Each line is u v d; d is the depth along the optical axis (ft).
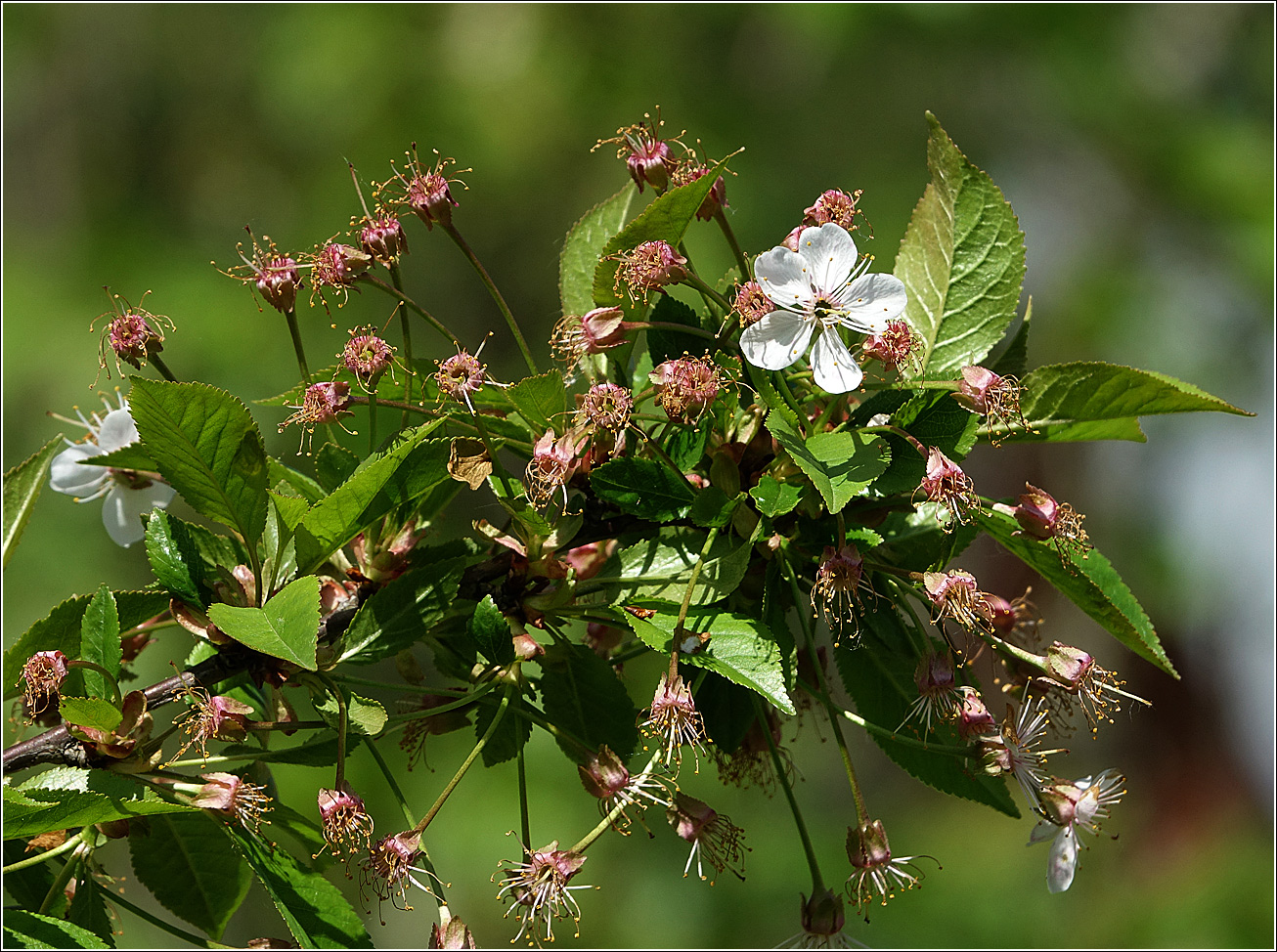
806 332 2.92
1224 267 8.31
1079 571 2.94
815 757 8.18
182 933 2.99
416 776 6.64
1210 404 2.95
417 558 2.97
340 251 2.96
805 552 2.96
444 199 2.97
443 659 2.98
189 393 2.90
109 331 2.99
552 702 2.98
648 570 2.96
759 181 8.79
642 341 3.13
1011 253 3.03
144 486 3.08
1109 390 2.97
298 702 3.78
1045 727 2.96
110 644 2.93
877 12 8.36
